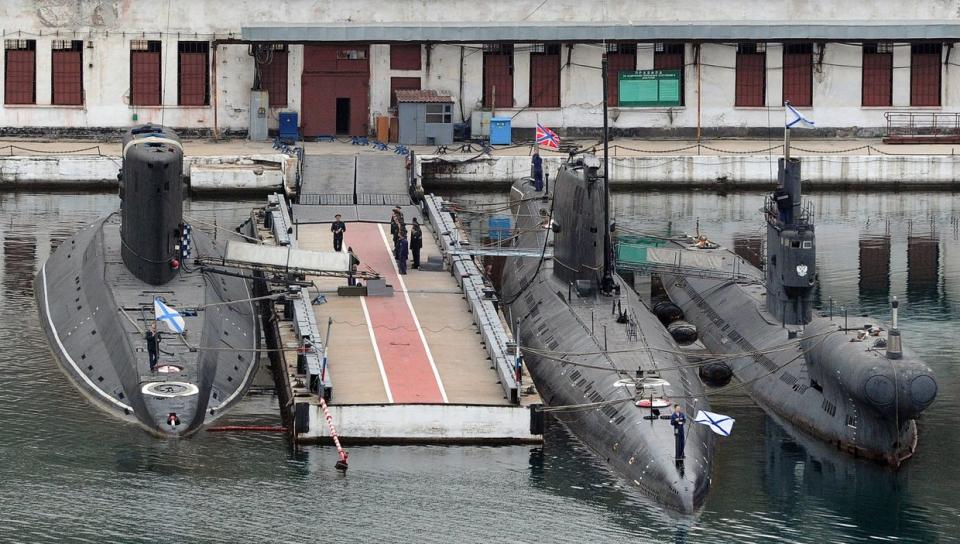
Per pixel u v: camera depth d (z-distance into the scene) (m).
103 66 177.88
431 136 177.25
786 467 85.81
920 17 185.38
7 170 164.50
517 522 77.56
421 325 105.00
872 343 86.94
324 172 158.75
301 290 108.81
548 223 117.12
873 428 86.00
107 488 81.06
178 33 178.12
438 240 130.50
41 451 86.00
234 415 92.25
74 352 100.81
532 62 182.12
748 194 170.38
